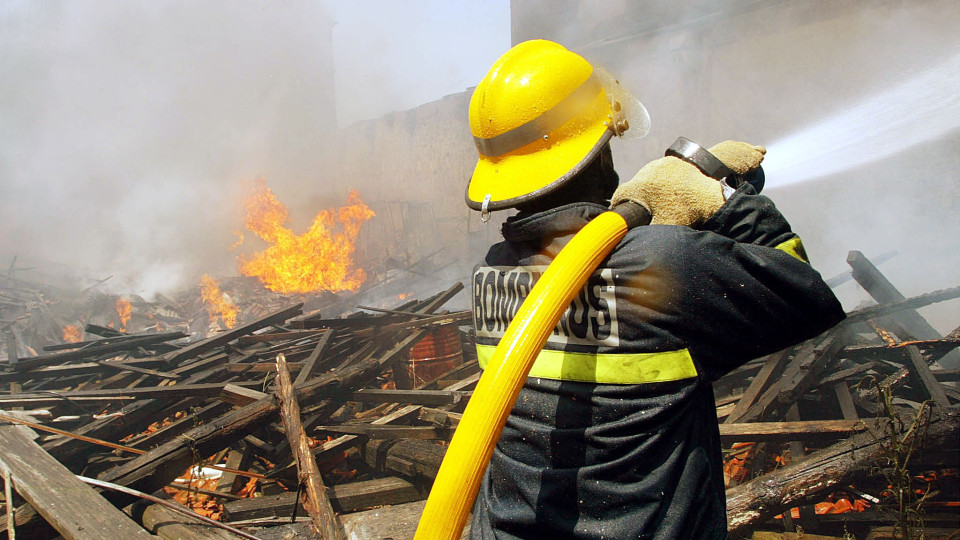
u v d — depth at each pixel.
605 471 1.13
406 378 6.77
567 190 1.33
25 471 3.41
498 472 1.27
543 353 1.23
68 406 5.19
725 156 1.38
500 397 1.03
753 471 4.09
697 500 1.14
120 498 3.47
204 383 5.80
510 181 1.33
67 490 3.18
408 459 4.10
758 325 1.15
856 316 5.54
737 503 3.24
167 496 3.87
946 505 3.41
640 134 1.41
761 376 4.89
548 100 1.30
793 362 5.02
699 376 1.16
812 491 3.28
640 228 1.17
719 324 1.14
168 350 7.55
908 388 4.90
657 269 1.11
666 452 1.14
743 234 1.21
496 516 1.23
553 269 1.10
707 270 1.11
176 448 3.78
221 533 3.06
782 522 3.46
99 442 4.12
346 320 7.06
